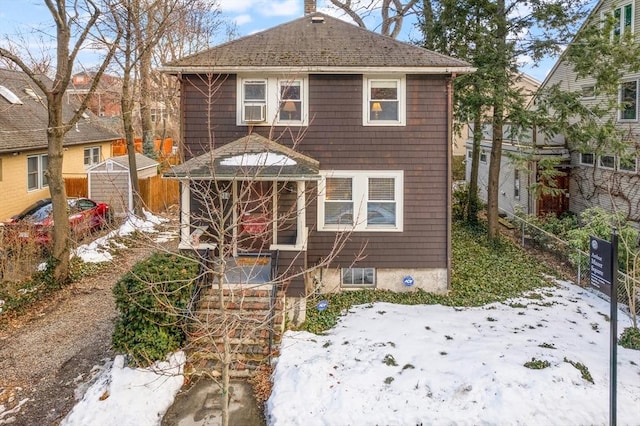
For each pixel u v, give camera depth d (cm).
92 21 1305
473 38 1673
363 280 1378
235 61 1309
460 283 1420
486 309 1212
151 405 804
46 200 1881
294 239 1318
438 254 1360
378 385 812
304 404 780
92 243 1759
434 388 795
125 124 2139
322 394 798
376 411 753
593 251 686
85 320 1188
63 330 1132
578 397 753
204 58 1326
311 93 1333
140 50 2122
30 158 2125
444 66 1288
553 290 1370
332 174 1342
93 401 815
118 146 3775
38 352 1026
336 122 1338
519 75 1750
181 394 849
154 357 887
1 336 1102
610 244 647
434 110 1334
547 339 984
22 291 1255
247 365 924
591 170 2066
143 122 2973
